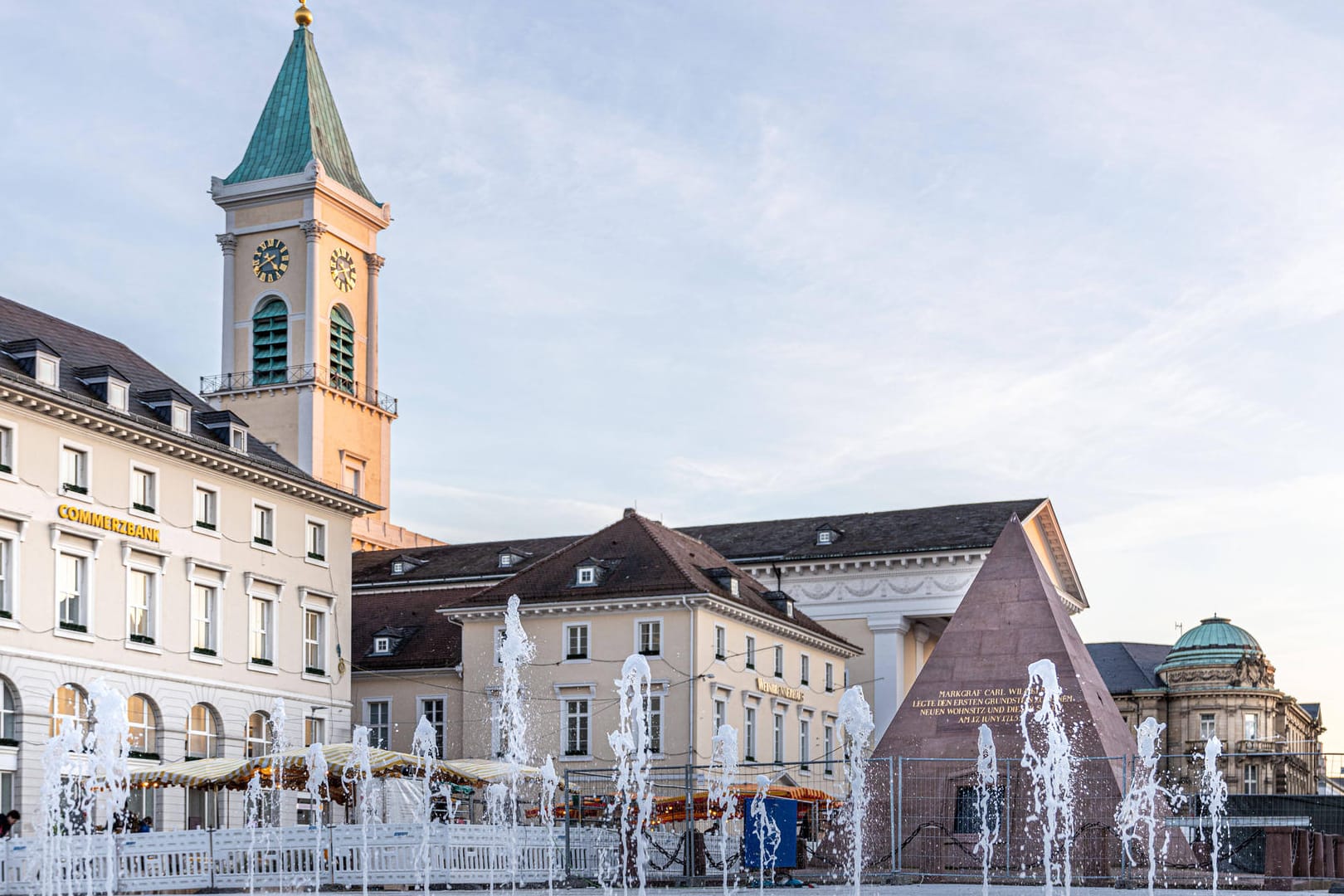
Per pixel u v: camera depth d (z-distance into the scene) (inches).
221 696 2316.7
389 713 2918.3
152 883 1568.7
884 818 1664.6
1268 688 4822.8
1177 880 1545.3
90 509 2105.1
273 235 3944.4
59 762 1549.0
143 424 2175.2
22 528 1994.3
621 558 2800.2
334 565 2618.1
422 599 3171.8
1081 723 1643.7
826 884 1581.0
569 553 2849.4
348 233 4052.7
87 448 2113.7
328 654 2581.2
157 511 2224.4
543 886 1665.8
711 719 2696.9
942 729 1690.5
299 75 4121.6
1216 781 1421.0
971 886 1502.2
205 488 2327.8
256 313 3944.4
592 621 2738.7
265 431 3860.7
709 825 2086.6
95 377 2167.8
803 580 3572.8
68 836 1550.2
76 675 2059.5
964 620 1743.4
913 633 3631.9
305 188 3914.9
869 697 3484.3
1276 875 1643.7
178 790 2207.2
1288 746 5034.5
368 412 4030.5
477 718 2807.6
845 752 1765.5
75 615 2085.4
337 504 2613.2
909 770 1663.4
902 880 1587.1
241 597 2383.1
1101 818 1581.0
